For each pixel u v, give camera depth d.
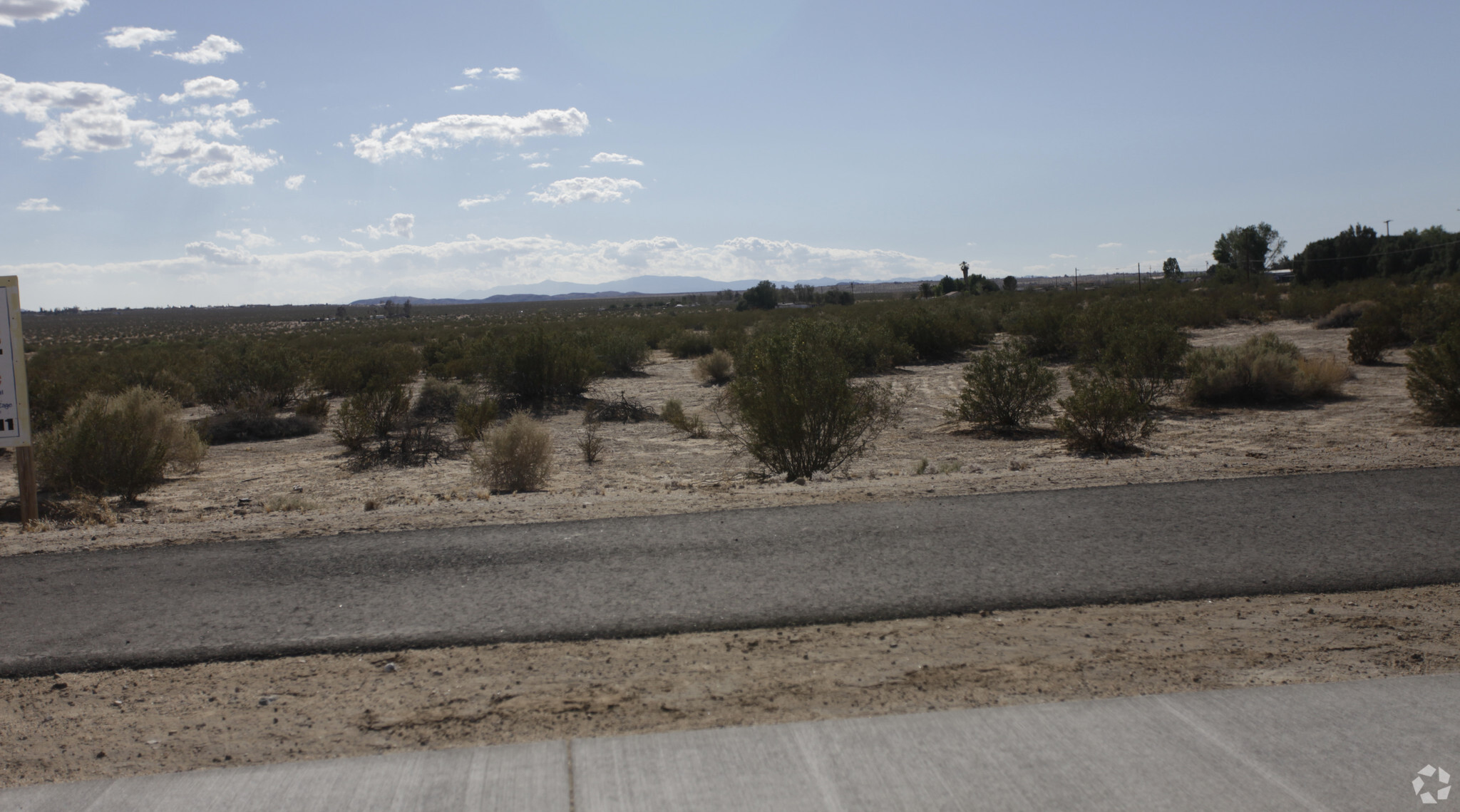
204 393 24.02
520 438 11.99
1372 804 2.99
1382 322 26.61
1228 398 17.80
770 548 6.37
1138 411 13.28
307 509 10.57
